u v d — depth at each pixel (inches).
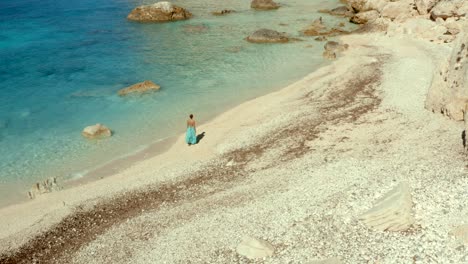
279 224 801.6
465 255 644.1
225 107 1462.8
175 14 2731.3
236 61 1931.6
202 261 735.7
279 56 1999.3
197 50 2106.3
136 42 2250.2
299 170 1005.8
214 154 1155.9
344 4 3186.5
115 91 1604.3
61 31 2437.3
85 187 1028.5
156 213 908.6
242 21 2694.4
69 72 1796.3
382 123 1206.3
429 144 1031.6
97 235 853.8
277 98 1504.7
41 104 1485.0
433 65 1668.3
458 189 806.5
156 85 1626.5
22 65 1865.2
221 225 829.8
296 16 2819.9
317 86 1592.0
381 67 1724.9
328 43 2089.1
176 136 1282.0
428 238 693.9
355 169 959.6
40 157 1164.5
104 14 2893.7
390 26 2273.6
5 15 2785.4
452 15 2084.2
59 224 892.0
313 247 724.0
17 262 794.8
